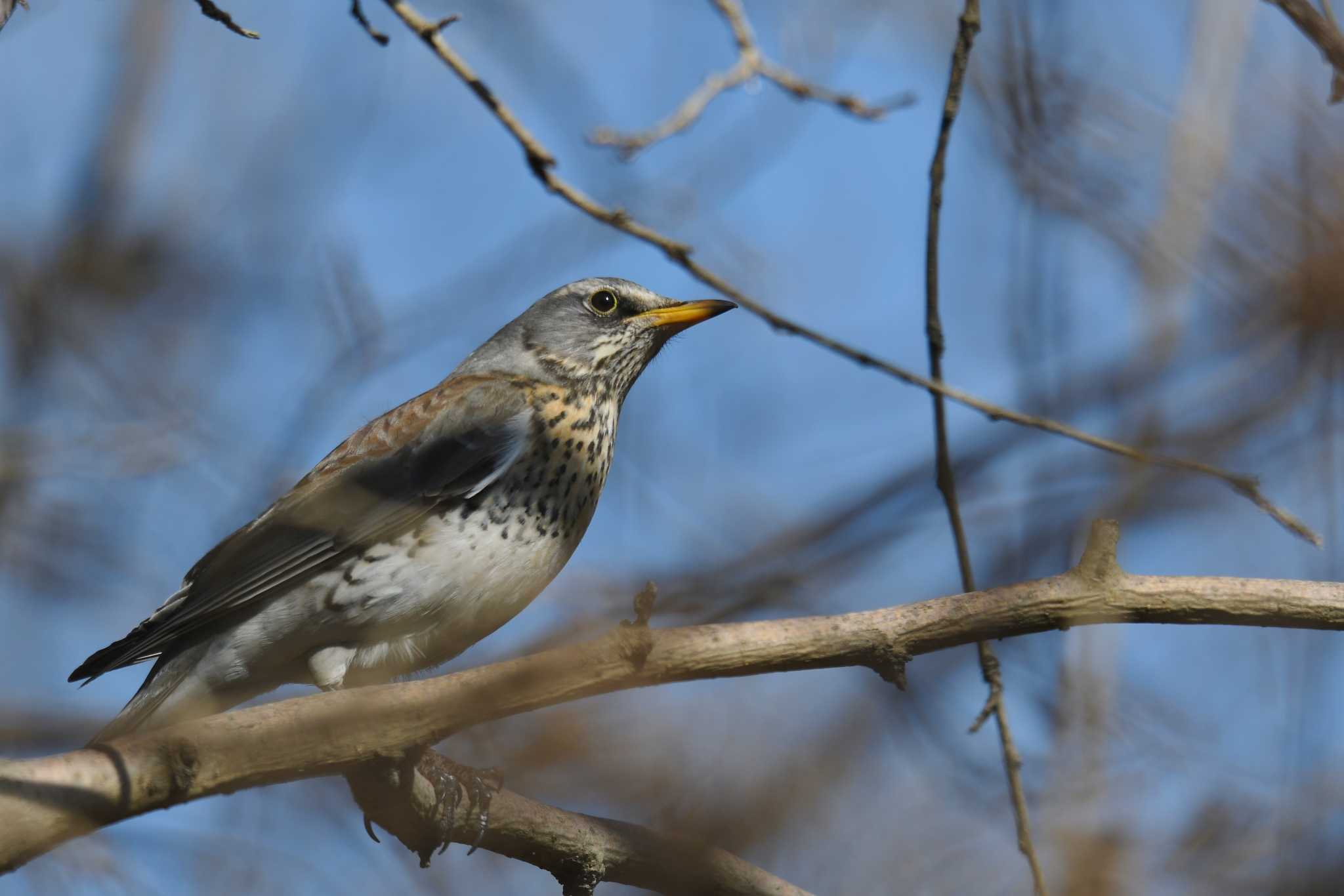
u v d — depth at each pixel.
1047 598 8.23
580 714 9.16
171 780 7.91
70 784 7.68
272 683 11.81
